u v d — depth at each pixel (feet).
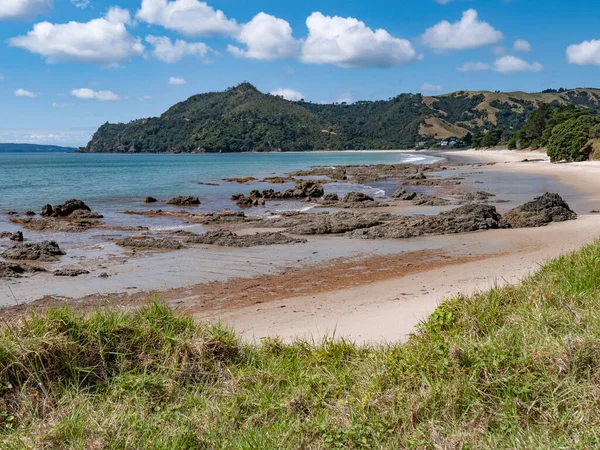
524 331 18.74
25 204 97.66
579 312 20.15
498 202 96.12
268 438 13.93
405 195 103.35
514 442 12.54
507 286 27.04
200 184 145.59
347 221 68.64
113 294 37.42
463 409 14.69
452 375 16.22
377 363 18.24
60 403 15.78
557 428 13.14
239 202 99.66
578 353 15.79
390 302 32.96
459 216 66.74
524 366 16.16
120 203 99.66
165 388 17.30
